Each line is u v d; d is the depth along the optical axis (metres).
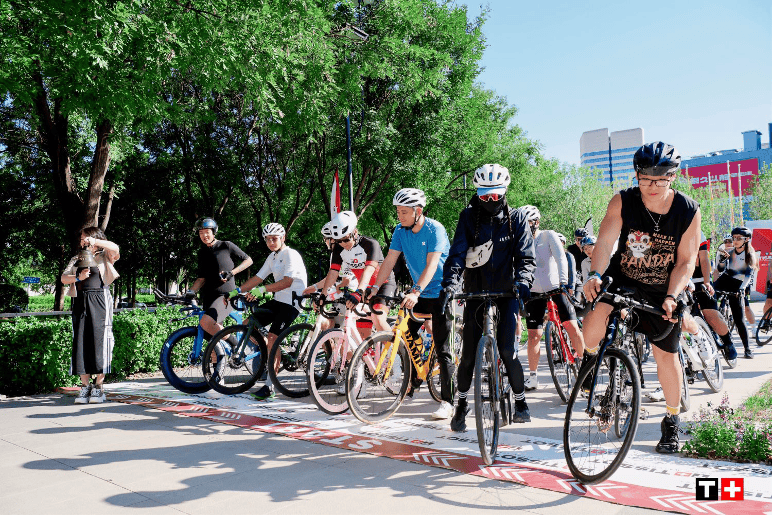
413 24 14.56
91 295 5.58
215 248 6.19
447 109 18.86
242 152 19.20
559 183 40.03
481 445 3.32
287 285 5.73
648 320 3.55
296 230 24.72
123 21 6.94
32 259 28.27
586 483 3.05
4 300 23.50
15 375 6.10
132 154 17.70
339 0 13.48
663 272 3.49
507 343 3.89
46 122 13.11
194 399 5.66
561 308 5.22
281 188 21.42
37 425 4.68
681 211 3.32
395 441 4.02
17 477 3.37
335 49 10.86
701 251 6.29
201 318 6.13
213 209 20.11
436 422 4.61
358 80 11.40
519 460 3.52
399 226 4.96
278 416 4.88
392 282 5.52
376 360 4.64
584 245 6.50
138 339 7.14
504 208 3.98
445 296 3.81
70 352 6.47
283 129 9.43
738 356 7.99
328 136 18.23
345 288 5.23
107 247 5.66
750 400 4.70
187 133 19.25
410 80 13.08
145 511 2.81
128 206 21.56
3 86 8.00
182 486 3.17
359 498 2.95
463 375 4.12
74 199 13.52
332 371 5.21
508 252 3.96
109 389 6.33
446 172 21.70
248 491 3.08
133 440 4.17
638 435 4.03
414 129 18.33
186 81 14.36
